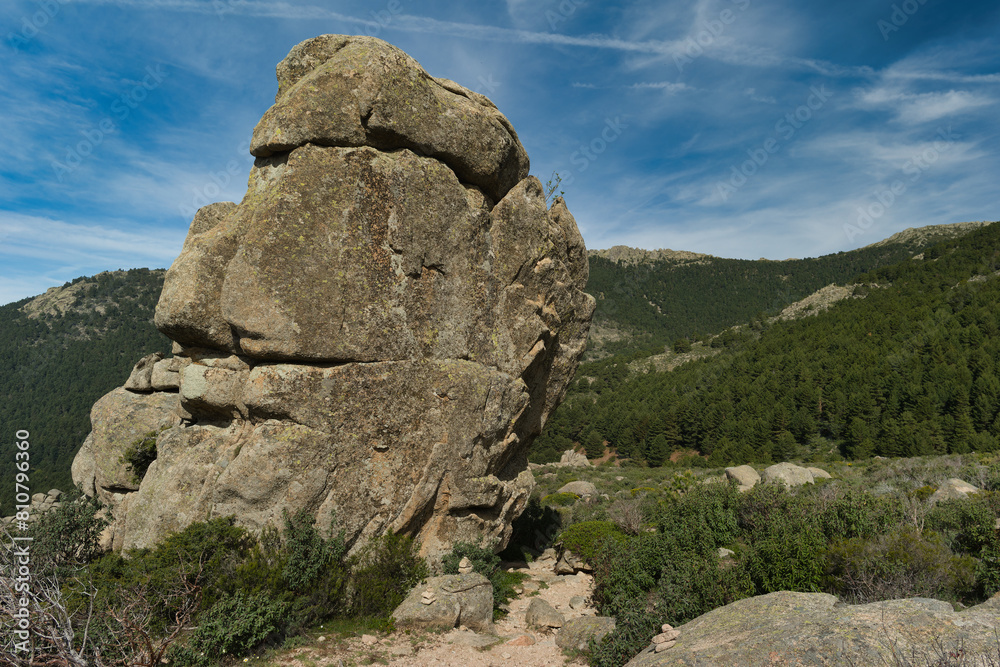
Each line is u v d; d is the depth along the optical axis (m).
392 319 14.29
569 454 84.88
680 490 19.53
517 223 17.33
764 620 9.09
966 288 115.19
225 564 11.88
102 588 10.91
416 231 14.83
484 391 15.74
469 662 11.16
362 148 14.09
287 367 13.12
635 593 13.47
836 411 84.88
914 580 10.64
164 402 17.28
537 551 23.88
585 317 21.47
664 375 146.62
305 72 15.45
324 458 13.20
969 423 69.25
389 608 13.22
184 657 9.88
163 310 13.79
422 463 14.72
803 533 12.52
